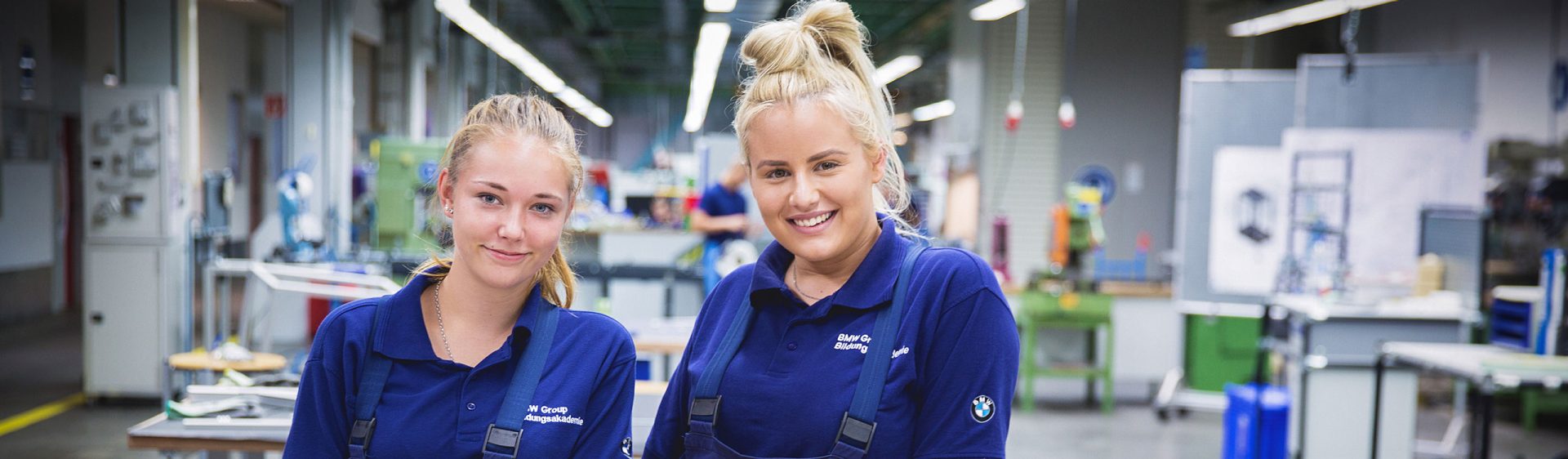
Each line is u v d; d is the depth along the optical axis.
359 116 12.02
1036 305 6.41
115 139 5.80
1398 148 5.50
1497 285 6.80
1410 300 5.07
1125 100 8.96
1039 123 8.97
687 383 1.52
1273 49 9.29
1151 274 8.91
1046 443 5.62
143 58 6.00
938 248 1.42
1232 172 5.96
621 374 1.45
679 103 28.17
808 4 1.49
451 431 1.34
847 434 1.30
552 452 1.36
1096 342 6.72
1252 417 4.73
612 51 19.77
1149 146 8.97
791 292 1.42
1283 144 5.93
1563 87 7.64
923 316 1.36
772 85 1.35
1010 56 8.91
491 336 1.41
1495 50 8.42
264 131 12.88
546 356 1.40
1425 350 4.13
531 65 10.88
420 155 7.39
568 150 1.39
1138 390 6.93
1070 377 6.48
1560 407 6.04
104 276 5.84
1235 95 6.04
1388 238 5.50
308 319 7.76
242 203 11.62
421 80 12.14
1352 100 5.67
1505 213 7.42
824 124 1.32
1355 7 6.91
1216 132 6.07
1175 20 8.99
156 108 5.80
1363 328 4.68
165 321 5.85
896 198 1.53
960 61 10.06
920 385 1.35
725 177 6.50
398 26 11.92
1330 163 5.58
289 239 6.11
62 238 10.10
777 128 1.33
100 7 7.84
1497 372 3.62
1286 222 5.74
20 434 5.26
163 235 5.84
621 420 1.44
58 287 10.09
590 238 7.66
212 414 2.59
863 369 1.33
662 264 6.67
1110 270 7.26
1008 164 8.92
